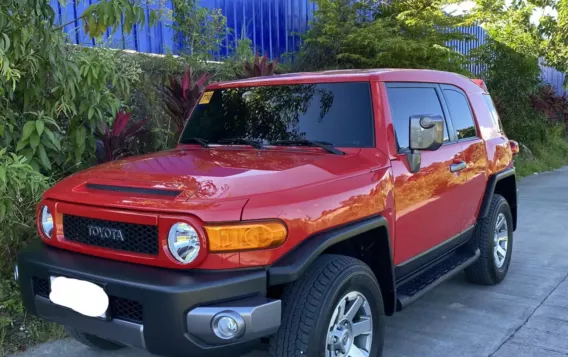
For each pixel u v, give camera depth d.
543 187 11.74
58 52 4.59
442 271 4.47
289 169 3.16
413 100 4.20
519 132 15.61
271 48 10.20
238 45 8.87
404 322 4.52
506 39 15.14
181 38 8.21
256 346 2.95
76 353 3.96
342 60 10.66
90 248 3.06
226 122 4.30
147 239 2.85
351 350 3.17
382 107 3.74
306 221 2.87
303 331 2.83
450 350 3.99
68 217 3.21
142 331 2.72
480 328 4.38
